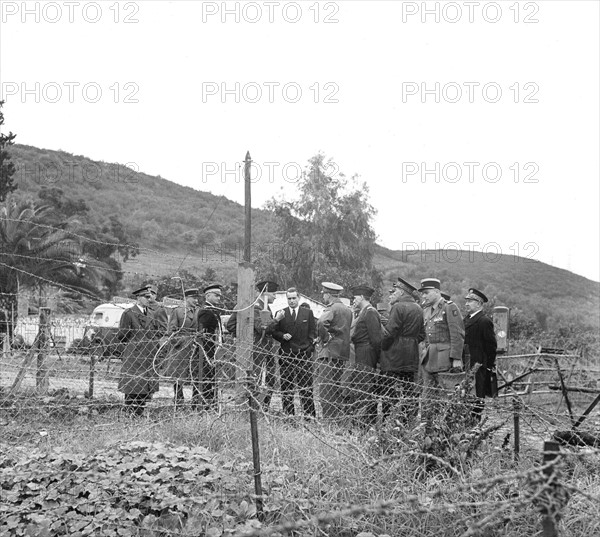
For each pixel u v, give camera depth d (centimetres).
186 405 894
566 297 12094
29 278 2252
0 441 784
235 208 14400
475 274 12331
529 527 589
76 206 7450
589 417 880
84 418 876
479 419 828
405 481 684
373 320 1129
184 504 637
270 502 628
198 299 1323
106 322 2350
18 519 616
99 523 606
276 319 1130
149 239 11762
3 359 943
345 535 618
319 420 841
